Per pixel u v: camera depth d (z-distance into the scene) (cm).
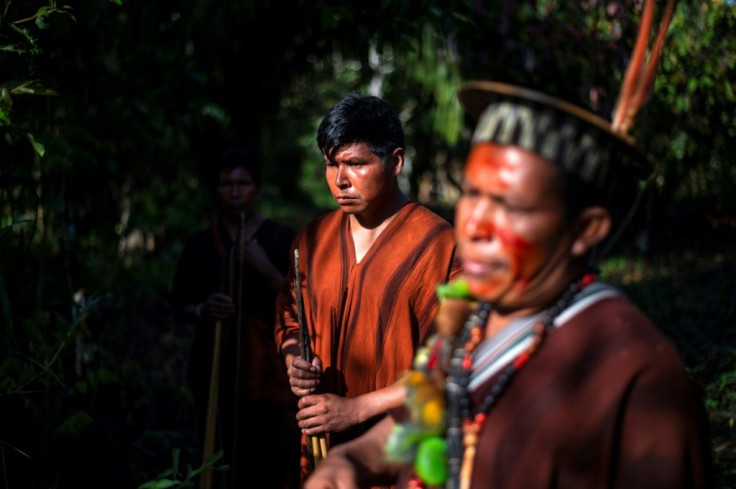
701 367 477
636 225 793
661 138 596
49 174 362
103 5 391
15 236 337
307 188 1532
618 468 126
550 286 131
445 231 241
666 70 509
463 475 132
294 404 336
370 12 375
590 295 132
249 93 661
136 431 416
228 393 342
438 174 952
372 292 241
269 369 339
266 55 634
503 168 128
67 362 367
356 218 250
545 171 127
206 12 546
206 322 350
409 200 251
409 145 921
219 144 638
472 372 137
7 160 297
